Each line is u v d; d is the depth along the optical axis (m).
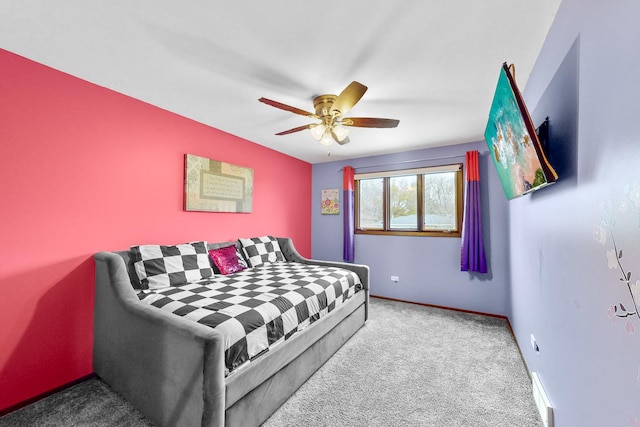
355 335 2.84
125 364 1.76
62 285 1.97
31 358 1.82
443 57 1.79
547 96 1.57
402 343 2.65
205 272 2.59
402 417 1.65
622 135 0.82
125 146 2.35
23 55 1.80
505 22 1.47
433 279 3.87
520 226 2.42
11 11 1.41
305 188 4.78
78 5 1.38
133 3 1.37
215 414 1.29
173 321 1.47
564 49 1.30
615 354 0.87
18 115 1.78
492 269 3.48
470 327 3.07
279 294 2.11
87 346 2.08
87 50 1.75
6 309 1.73
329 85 2.16
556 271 1.44
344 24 1.50
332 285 2.57
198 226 2.97
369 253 4.38
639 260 0.73
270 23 1.50
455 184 3.81
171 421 1.44
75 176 2.04
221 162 3.19
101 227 2.19
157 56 1.82
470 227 3.50
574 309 1.20
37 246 1.86
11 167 1.75
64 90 1.99
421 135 3.36
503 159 1.85
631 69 0.77
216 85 2.19
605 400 0.94
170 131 2.70
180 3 1.37
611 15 0.88
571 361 1.24
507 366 2.23
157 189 2.59
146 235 2.50
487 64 1.87
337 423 1.60
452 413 1.69
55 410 1.71
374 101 2.44
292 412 1.70
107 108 2.23
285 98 2.38
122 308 1.77
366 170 4.43
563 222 1.33
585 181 1.08
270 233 3.98
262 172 3.84
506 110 1.41
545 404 1.54
